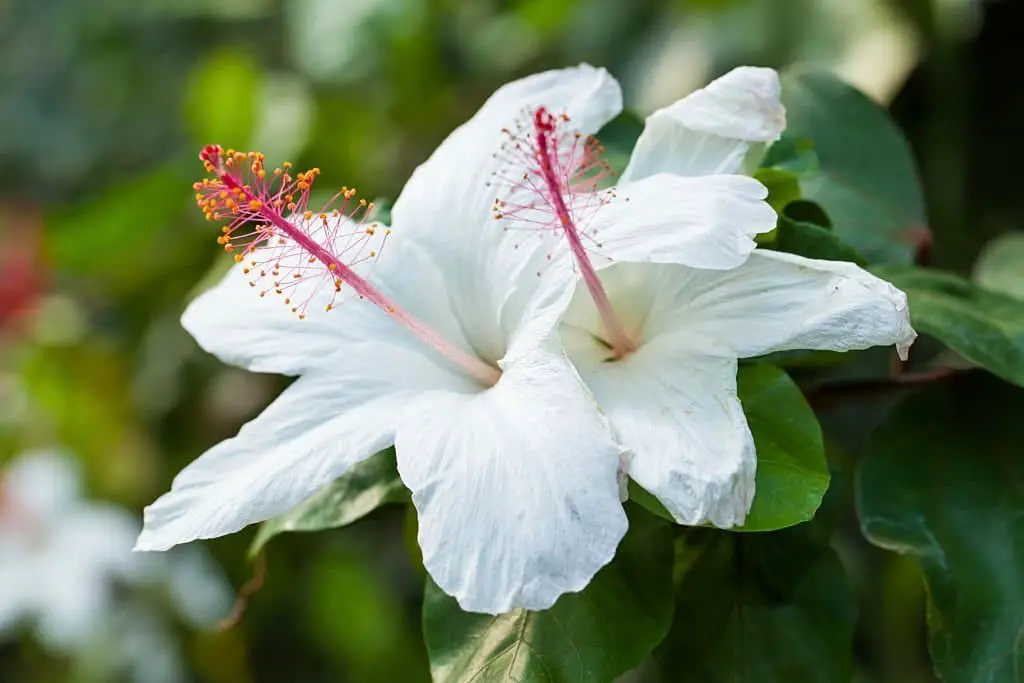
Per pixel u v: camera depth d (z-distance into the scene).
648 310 0.47
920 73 0.74
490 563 0.43
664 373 0.45
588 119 0.49
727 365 0.45
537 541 0.43
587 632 0.46
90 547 0.91
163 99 1.23
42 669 0.94
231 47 1.10
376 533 0.97
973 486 0.49
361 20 0.90
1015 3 0.72
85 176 1.30
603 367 0.46
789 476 0.45
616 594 0.46
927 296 0.50
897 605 0.76
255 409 0.92
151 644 0.90
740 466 0.43
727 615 0.48
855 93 0.56
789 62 0.79
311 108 0.90
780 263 0.45
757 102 0.47
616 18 0.91
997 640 0.47
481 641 0.47
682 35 0.85
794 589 0.49
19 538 0.91
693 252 0.44
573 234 0.45
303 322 0.49
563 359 0.45
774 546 0.49
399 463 0.45
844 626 0.48
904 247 0.54
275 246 0.49
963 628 0.47
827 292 0.45
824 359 0.48
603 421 0.44
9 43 1.36
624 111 0.53
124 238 0.90
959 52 0.73
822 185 0.55
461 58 0.91
